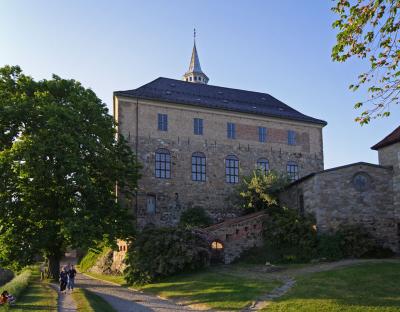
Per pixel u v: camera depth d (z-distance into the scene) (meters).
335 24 11.60
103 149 31.62
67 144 28.38
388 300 18.89
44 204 29.78
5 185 28.05
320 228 33.66
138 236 32.88
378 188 35.50
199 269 30.98
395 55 11.37
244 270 29.78
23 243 28.58
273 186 39.53
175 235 31.00
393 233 34.97
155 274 30.02
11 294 20.88
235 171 45.78
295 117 49.50
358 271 24.61
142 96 42.72
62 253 32.81
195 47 86.75
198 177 44.00
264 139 47.84
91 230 27.91
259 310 19.20
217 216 43.91
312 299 19.67
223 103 47.88
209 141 45.19
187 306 21.84
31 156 27.20
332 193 34.53
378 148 37.75
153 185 41.81
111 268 40.56
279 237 33.84
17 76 32.41
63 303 20.92
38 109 28.78
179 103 44.12
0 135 29.42
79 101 31.86
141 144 42.09
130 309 21.19
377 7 10.95
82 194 30.52
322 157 50.38
